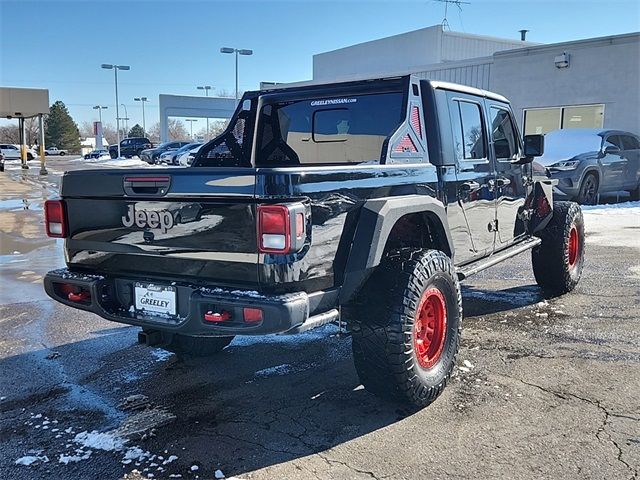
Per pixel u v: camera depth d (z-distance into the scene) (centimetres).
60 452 302
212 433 321
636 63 1584
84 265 349
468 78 2033
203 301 286
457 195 413
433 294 346
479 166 452
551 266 584
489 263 453
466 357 425
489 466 281
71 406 358
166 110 4875
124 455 298
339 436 315
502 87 1894
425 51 2709
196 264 300
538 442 303
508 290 627
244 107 536
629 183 1411
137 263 324
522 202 533
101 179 326
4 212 1368
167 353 453
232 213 282
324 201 293
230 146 540
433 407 346
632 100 1602
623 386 371
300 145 511
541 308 553
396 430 320
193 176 291
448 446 301
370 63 3056
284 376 404
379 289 326
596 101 1670
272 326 270
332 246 301
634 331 480
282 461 290
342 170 307
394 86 445
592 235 959
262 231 273
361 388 380
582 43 1680
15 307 582
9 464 290
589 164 1284
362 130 472
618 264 739
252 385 389
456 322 368
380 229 314
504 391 366
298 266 278
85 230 341
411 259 340
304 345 472
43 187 2162
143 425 331
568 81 1725
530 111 1838
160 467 286
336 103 482
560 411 338
